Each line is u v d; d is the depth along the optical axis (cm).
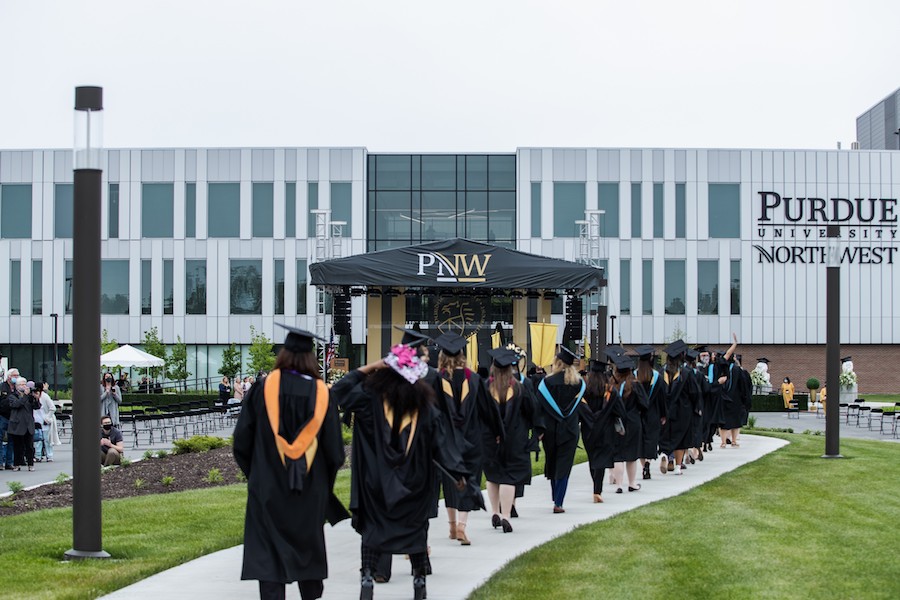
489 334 2920
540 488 1524
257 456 695
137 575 868
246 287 5250
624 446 1417
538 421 1119
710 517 1142
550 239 5222
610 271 5250
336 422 706
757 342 5247
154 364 4109
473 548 1009
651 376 1574
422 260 2441
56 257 5275
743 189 5269
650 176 5259
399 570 905
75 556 946
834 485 1425
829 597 752
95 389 947
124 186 5272
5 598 776
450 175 5284
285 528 688
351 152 5225
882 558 895
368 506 764
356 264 2438
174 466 1809
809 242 5288
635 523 1116
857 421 3459
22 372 5288
